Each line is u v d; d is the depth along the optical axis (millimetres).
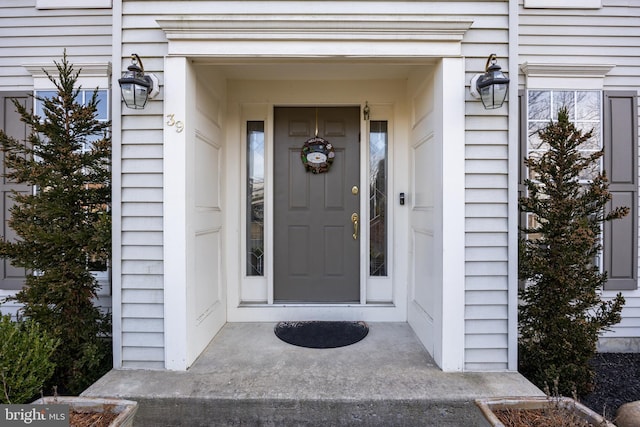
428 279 2453
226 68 2609
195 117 2312
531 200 2354
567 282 2154
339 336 2676
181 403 1878
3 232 2979
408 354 2393
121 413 1607
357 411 1873
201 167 2434
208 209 2576
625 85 3018
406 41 2184
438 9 2189
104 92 3012
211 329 2609
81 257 2289
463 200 2176
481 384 2004
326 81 3014
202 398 1879
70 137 2334
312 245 3105
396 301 3010
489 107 2107
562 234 2246
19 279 2986
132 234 2191
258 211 3152
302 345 2516
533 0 2961
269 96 3012
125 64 2191
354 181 3102
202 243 2453
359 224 3088
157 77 2174
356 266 3094
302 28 2156
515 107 2176
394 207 3016
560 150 2262
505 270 2189
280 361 2275
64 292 2217
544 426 1520
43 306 2143
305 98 3016
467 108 2189
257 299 3109
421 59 2230
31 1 3008
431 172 2395
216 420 1881
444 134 2174
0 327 1862
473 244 2189
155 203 2188
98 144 2328
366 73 2787
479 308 2188
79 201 2359
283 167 3107
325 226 3105
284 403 1871
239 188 3051
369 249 3109
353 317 3006
